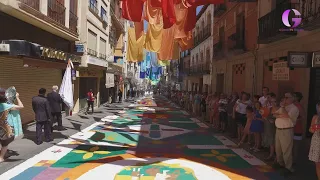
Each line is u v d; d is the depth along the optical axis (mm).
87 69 20016
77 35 16734
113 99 32906
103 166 6891
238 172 6637
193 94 21453
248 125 9258
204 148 9117
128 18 8320
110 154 8094
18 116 6953
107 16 26422
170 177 6188
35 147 8500
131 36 18609
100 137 10602
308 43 9602
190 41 15805
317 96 9359
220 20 21172
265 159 7699
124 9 8289
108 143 9602
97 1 21906
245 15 15719
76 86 18453
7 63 10273
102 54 24422
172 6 7941
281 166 6895
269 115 7766
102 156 7840
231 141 10312
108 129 12562
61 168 6633
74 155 7855
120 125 13961
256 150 8594
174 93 35031
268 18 11688
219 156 8094
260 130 8484
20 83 11234
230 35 18391
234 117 10297
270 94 8016
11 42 9547
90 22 19469
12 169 6426
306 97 9781
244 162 7488
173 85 54500
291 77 10938
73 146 8945
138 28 13242
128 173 6398
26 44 9695
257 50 13930
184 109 24266
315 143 5406
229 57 18609
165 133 11914
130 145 9414
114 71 29531
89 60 18000
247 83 15453
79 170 6520
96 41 22141
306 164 7219
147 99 41844
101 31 23594
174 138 10836
